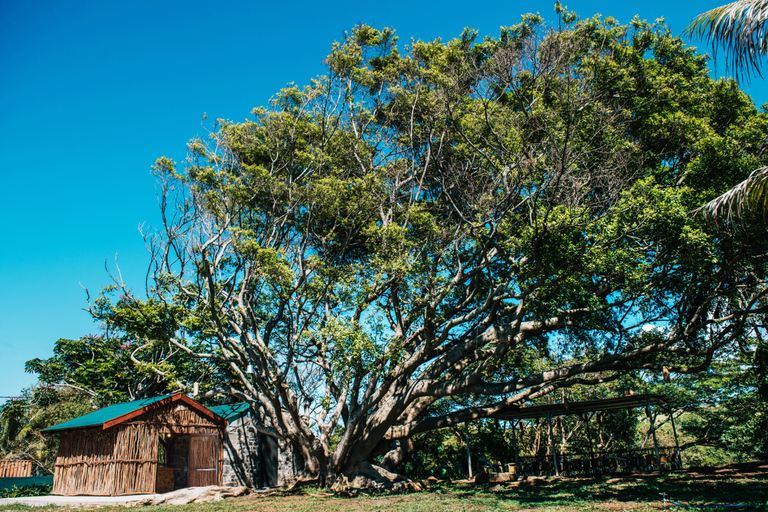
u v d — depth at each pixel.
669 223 16.17
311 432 23.12
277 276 21.03
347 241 24.19
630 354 20.61
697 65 25.17
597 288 20.27
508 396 24.94
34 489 25.31
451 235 21.42
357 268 22.73
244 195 22.56
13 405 35.31
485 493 18.42
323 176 24.62
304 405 25.86
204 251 20.03
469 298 21.83
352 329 19.28
